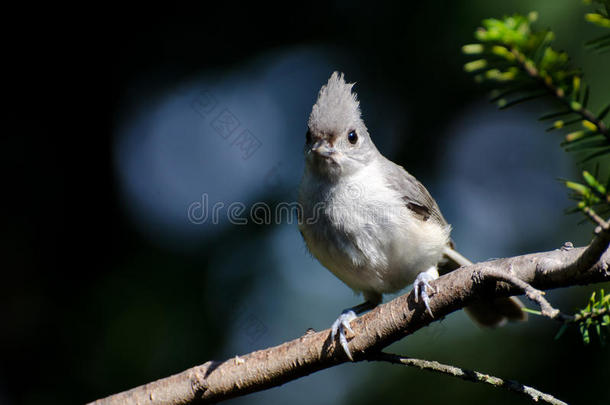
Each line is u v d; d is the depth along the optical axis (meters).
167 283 8.66
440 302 4.86
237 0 9.97
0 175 9.46
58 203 9.55
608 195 3.33
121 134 10.04
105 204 9.70
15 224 9.27
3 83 9.77
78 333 8.42
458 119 9.85
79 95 9.96
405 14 9.40
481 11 8.80
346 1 9.85
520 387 4.51
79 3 9.88
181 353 8.30
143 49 10.05
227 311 8.62
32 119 9.81
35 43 9.86
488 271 4.56
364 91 9.84
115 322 8.46
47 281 8.92
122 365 8.22
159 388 5.77
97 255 9.15
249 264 8.92
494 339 8.23
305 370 5.46
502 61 3.31
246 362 5.60
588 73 8.30
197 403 5.69
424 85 9.62
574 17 8.37
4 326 8.52
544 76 3.22
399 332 5.09
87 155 9.87
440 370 4.85
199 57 10.15
